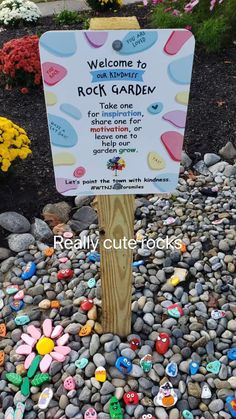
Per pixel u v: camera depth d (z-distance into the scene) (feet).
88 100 2.19
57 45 2.03
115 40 2.02
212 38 6.45
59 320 3.31
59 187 2.48
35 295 3.51
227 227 4.11
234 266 3.68
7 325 3.30
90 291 3.44
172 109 2.23
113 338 3.10
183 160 4.91
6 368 3.03
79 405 2.82
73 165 2.39
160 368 2.97
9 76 6.17
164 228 4.09
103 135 2.30
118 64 2.09
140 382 2.90
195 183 4.71
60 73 2.10
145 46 2.04
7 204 4.35
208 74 6.19
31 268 3.71
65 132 2.28
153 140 2.32
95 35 2.00
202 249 3.88
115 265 2.79
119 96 2.18
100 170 2.42
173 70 2.11
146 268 3.67
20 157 4.30
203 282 3.56
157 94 2.18
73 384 2.88
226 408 2.81
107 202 2.56
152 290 3.48
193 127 5.33
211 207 4.36
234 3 6.73
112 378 2.93
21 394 2.87
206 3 6.96
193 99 5.74
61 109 2.21
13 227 4.05
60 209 4.33
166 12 7.15
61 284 3.57
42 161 4.86
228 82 6.01
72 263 3.77
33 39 6.37
